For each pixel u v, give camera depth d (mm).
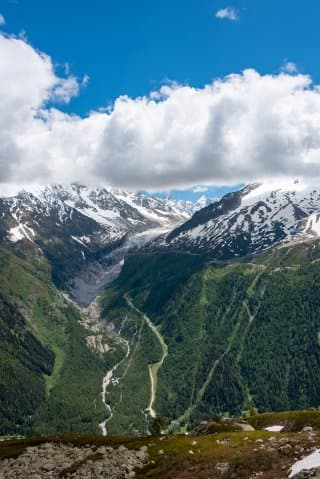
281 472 68188
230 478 74438
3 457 107688
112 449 103438
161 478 84562
